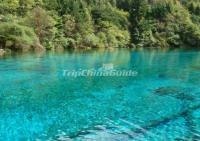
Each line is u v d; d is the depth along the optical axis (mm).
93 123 15477
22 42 53250
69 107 18234
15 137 13531
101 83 25547
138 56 53062
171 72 32844
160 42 92062
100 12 84625
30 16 62344
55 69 32406
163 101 19984
